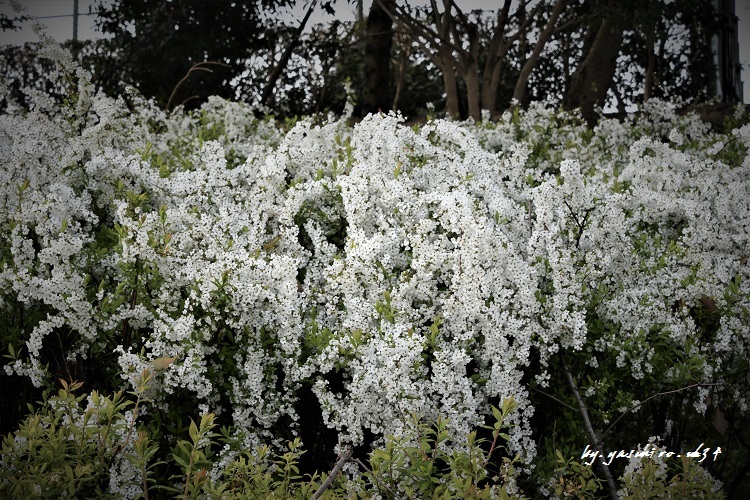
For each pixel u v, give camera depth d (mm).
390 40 12406
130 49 13938
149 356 3484
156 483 3508
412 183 4273
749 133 6141
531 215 4477
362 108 12344
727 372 4375
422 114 16984
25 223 3975
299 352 3580
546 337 3684
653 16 11773
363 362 3395
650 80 16031
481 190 4480
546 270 3941
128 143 5336
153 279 3711
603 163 7125
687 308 4320
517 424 3494
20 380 4105
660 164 5477
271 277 3590
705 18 14180
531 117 7535
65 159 4613
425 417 3367
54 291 3629
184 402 3676
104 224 4578
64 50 5660
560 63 16828
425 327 3592
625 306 4051
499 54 12461
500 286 3625
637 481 2879
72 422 3025
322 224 4375
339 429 3428
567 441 3818
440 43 12656
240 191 4617
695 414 4477
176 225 3977
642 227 5094
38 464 2824
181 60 13727
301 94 14273
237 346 3623
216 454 3676
